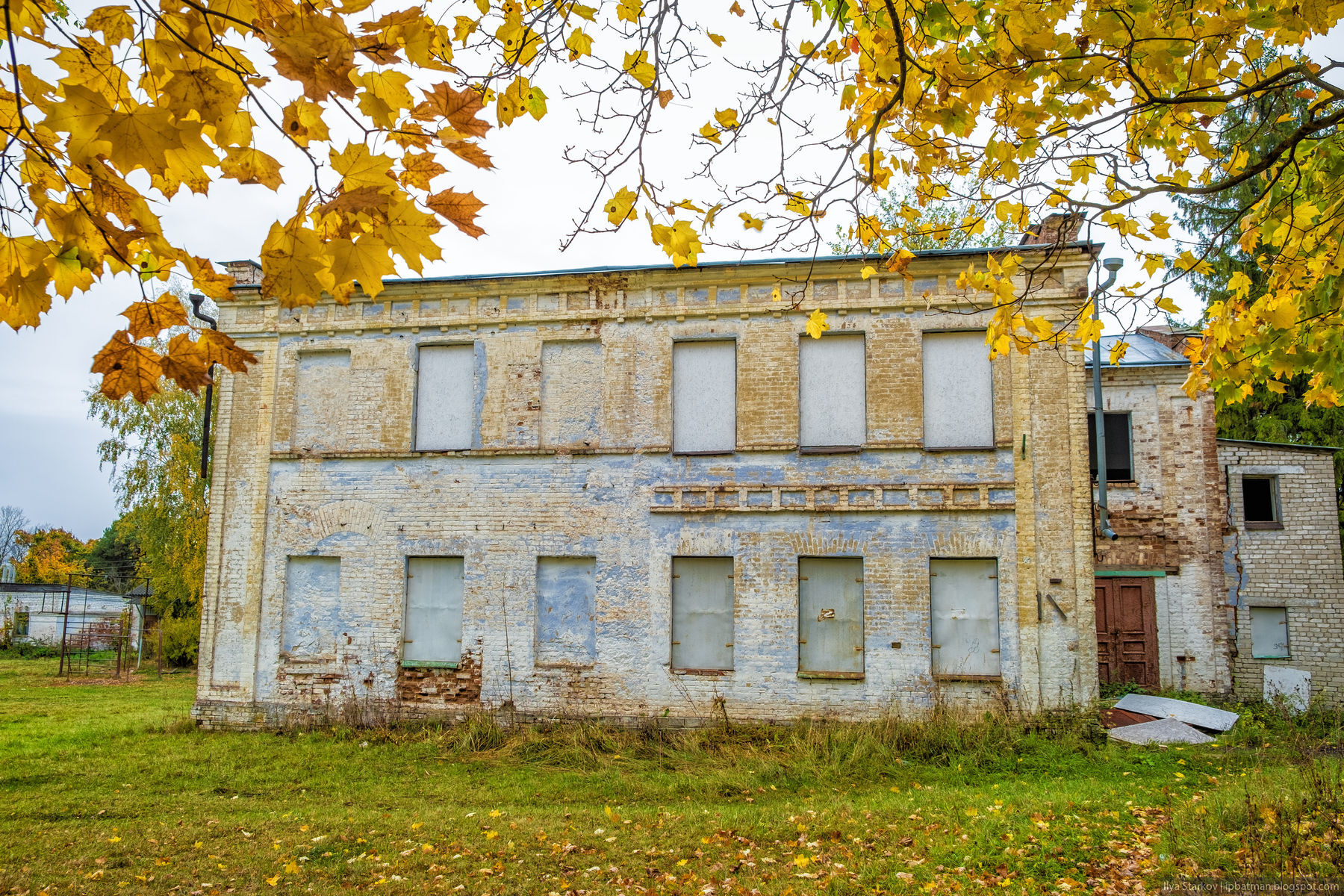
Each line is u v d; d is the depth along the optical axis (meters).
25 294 3.12
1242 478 20.23
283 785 11.64
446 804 10.52
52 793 11.20
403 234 3.02
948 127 5.50
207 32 2.88
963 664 13.92
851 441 14.74
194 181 3.03
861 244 6.23
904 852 7.91
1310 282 5.85
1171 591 19.09
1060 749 12.29
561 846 8.48
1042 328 6.20
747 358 15.09
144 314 3.31
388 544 15.76
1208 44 5.14
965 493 14.15
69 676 30.61
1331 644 19.11
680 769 12.38
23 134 2.84
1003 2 5.06
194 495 33.84
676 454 15.09
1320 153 5.95
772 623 14.43
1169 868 6.89
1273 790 8.70
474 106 3.12
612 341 15.53
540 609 15.22
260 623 15.90
